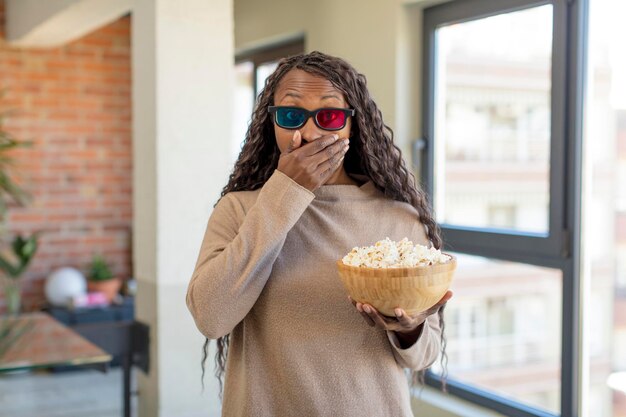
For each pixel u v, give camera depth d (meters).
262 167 1.49
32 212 5.66
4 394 4.74
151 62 3.38
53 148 5.70
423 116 3.33
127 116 5.88
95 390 4.83
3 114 5.53
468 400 3.19
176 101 3.38
